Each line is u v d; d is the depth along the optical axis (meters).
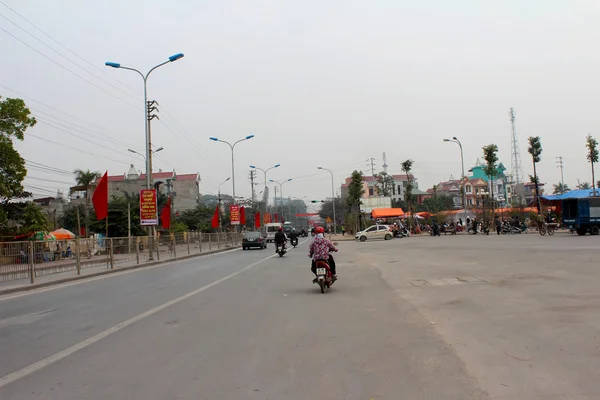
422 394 4.59
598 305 8.66
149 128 29.45
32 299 12.69
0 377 5.43
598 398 4.34
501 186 113.38
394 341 6.73
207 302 10.94
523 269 15.12
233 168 53.38
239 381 5.11
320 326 7.94
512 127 107.06
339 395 4.62
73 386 5.05
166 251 29.95
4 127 29.28
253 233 41.47
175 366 5.71
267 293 12.34
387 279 14.59
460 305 9.37
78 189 52.31
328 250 12.59
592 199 37.88
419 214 71.06
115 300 11.77
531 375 5.02
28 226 39.97
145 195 28.09
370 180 115.56
